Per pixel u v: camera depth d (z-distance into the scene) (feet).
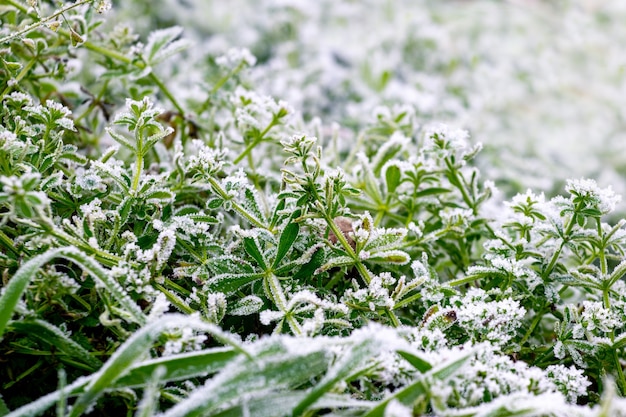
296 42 2.26
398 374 1.08
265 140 1.37
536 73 2.46
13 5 1.32
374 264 1.30
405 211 1.43
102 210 1.21
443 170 1.33
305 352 1.03
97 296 1.15
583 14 2.95
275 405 1.02
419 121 1.77
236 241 1.23
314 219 1.22
